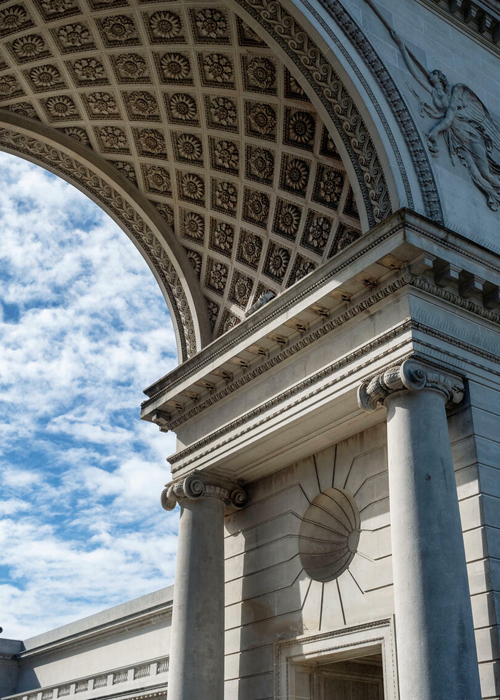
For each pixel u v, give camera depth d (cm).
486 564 1433
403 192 1652
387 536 1680
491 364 1658
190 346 2319
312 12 1741
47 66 2138
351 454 1844
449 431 1597
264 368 1938
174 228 2377
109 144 2311
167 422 2273
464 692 1259
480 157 1869
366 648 1647
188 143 2195
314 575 1844
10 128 2284
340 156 1816
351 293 1708
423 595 1338
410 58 1862
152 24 1989
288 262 2048
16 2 1947
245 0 1778
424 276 1616
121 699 2816
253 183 2119
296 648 1806
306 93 1814
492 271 1666
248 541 2069
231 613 2031
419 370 1521
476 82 1994
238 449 1966
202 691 1834
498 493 1515
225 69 1994
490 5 2081
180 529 2056
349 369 1683
